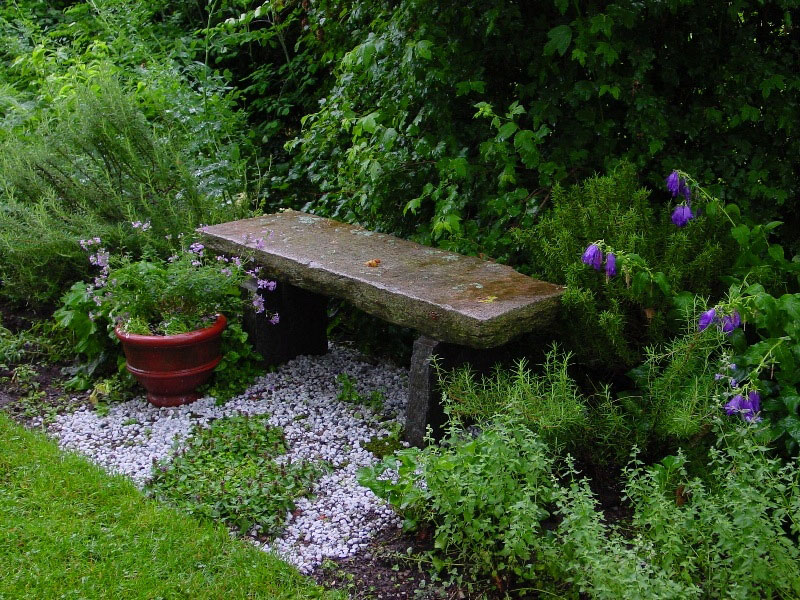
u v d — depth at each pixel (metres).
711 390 3.29
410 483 3.15
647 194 3.99
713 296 3.84
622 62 4.46
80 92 5.53
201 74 7.16
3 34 8.15
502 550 2.95
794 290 4.14
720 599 2.72
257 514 3.39
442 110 4.74
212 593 2.91
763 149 4.48
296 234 4.73
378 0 5.09
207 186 5.79
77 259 5.16
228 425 4.09
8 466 3.65
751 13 4.45
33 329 5.09
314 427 4.14
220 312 4.57
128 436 4.07
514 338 3.62
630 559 2.63
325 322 5.02
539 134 4.33
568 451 3.51
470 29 4.51
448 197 4.62
